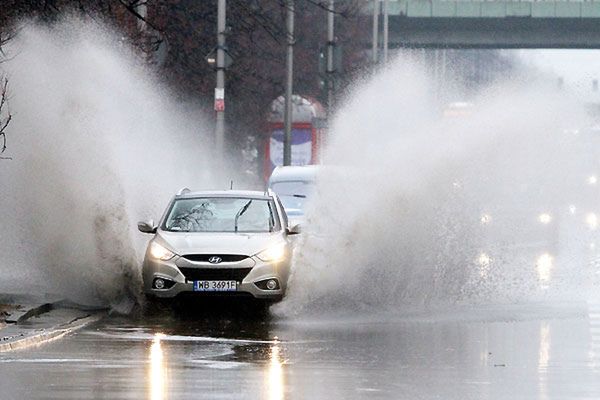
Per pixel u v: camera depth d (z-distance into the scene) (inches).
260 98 4928.6
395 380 1234.6
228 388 1173.7
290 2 4606.3
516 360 1376.7
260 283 1845.5
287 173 2878.9
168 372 1269.7
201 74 4286.4
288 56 4594.0
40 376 1237.1
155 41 3159.5
